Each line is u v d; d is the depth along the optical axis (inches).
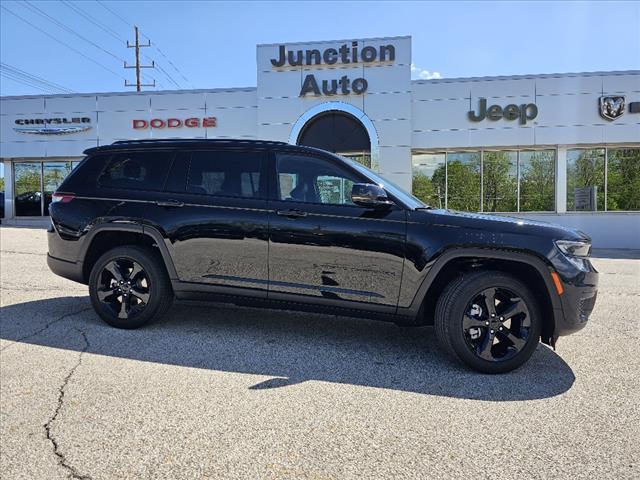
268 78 688.4
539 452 108.7
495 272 157.2
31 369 152.4
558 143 666.8
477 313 158.6
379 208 166.4
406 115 667.4
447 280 167.8
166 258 187.3
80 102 778.8
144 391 137.7
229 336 189.6
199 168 190.7
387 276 165.3
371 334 197.0
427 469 101.7
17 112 792.3
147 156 198.5
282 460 104.5
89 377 147.0
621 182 670.5
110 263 194.2
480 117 674.8
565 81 663.8
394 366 161.3
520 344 156.3
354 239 167.5
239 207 180.4
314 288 172.9
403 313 165.8
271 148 185.6
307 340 187.0
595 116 661.3
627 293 305.0
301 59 679.7
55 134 785.6
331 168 177.9
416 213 166.1
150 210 189.3
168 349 173.2
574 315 155.2
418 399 135.7
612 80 657.0
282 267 175.5
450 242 158.9
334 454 107.0
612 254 579.8
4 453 106.3
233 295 182.4
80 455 105.7
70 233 198.5
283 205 176.9
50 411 125.1
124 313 193.9
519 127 671.8
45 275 317.1
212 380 146.4
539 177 684.1
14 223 810.8
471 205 693.9
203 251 183.6
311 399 134.3
